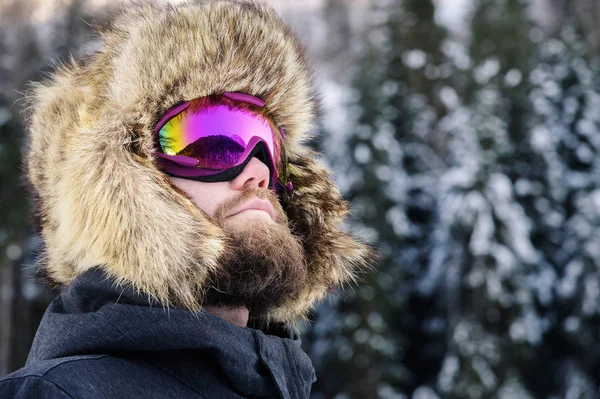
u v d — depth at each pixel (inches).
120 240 56.9
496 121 756.0
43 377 50.1
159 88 63.9
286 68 74.3
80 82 66.6
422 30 1131.9
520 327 697.0
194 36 65.7
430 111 1017.5
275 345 64.0
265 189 66.7
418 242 840.3
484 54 978.1
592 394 729.6
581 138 885.8
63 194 59.5
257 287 61.7
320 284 79.0
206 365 57.6
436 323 767.7
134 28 66.9
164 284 56.4
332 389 701.9
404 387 785.6
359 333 685.3
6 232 589.0
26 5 639.8
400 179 776.3
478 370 672.4
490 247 708.0
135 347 54.2
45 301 669.9
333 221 81.3
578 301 753.0
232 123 66.4
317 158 85.9
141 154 61.7
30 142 69.5
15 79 615.8
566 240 798.5
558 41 966.4
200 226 58.8
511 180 842.8
